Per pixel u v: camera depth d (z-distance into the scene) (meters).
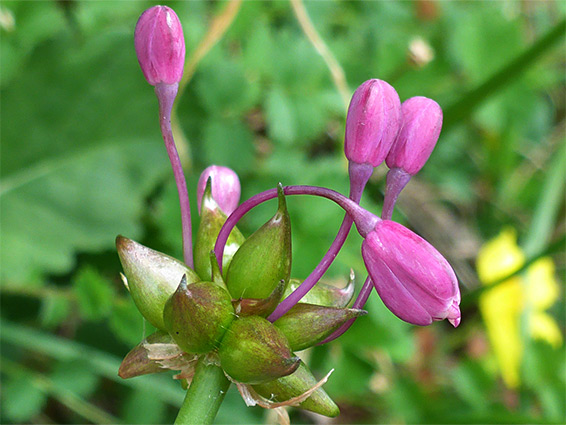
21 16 0.10
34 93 0.10
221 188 0.05
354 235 0.09
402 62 0.11
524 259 0.10
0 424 0.09
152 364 0.05
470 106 0.11
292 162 0.10
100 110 0.10
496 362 0.11
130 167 0.10
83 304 0.08
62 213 0.10
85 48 0.10
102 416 0.09
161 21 0.05
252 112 0.11
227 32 0.10
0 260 0.09
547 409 0.10
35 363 0.10
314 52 0.10
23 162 0.10
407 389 0.10
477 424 0.10
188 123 0.10
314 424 0.10
